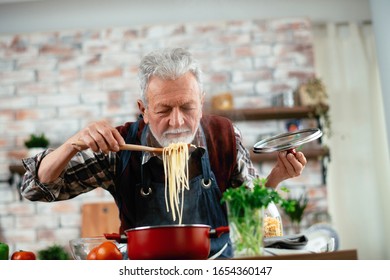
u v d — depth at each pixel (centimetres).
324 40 572
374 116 552
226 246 197
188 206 224
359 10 579
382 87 449
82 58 566
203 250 161
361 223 531
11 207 536
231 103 520
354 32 570
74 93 558
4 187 541
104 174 237
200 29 564
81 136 204
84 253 189
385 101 444
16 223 533
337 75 561
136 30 568
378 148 545
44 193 222
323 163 524
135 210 230
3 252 198
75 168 231
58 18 582
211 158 237
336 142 546
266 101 546
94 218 502
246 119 531
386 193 536
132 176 233
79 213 531
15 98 559
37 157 216
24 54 568
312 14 577
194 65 224
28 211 534
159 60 221
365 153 544
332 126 549
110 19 580
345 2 580
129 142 239
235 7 576
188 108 222
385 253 525
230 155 241
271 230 206
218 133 243
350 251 155
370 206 534
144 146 224
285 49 557
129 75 559
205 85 550
